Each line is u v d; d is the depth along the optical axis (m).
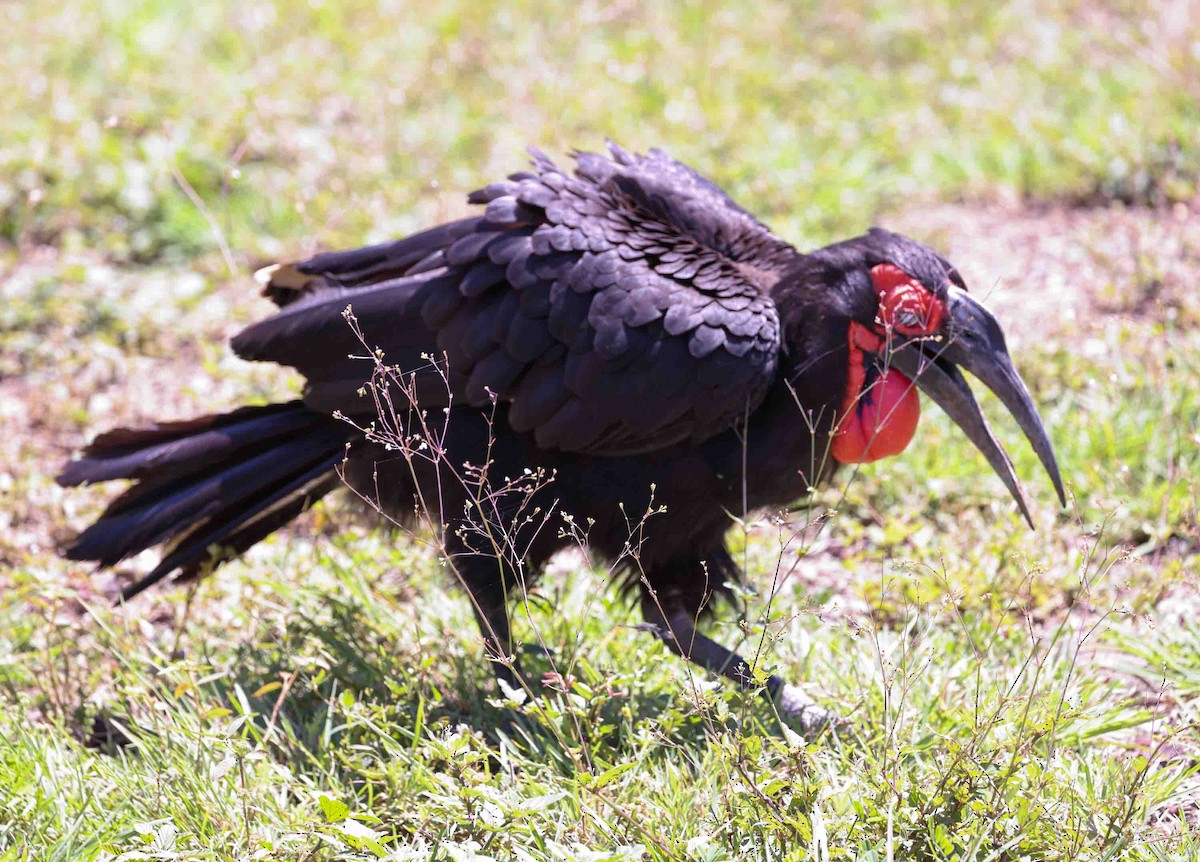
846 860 6.47
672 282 7.91
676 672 8.38
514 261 7.89
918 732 7.60
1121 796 6.75
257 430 8.50
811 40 17.83
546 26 17.55
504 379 7.91
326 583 9.24
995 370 8.01
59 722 8.00
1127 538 9.94
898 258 8.03
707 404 7.80
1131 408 10.77
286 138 15.05
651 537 8.27
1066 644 8.74
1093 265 12.96
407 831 7.03
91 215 14.03
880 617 9.12
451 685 8.45
